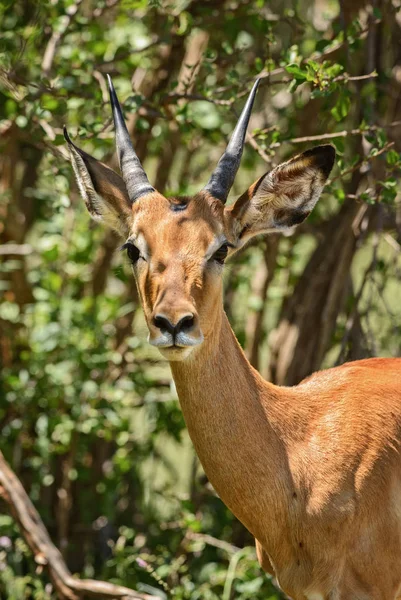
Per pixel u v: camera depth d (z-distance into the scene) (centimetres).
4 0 1106
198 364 769
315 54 1073
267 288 1246
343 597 796
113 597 980
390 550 804
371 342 1123
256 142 1084
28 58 1154
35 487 1237
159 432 1265
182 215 775
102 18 1359
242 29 1274
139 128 1113
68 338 1184
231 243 792
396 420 830
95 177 837
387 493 805
